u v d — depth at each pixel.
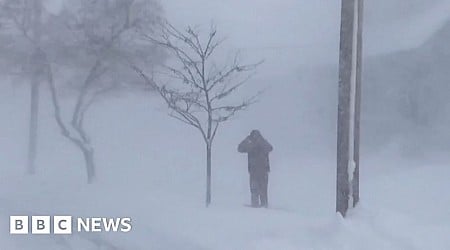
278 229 15.07
